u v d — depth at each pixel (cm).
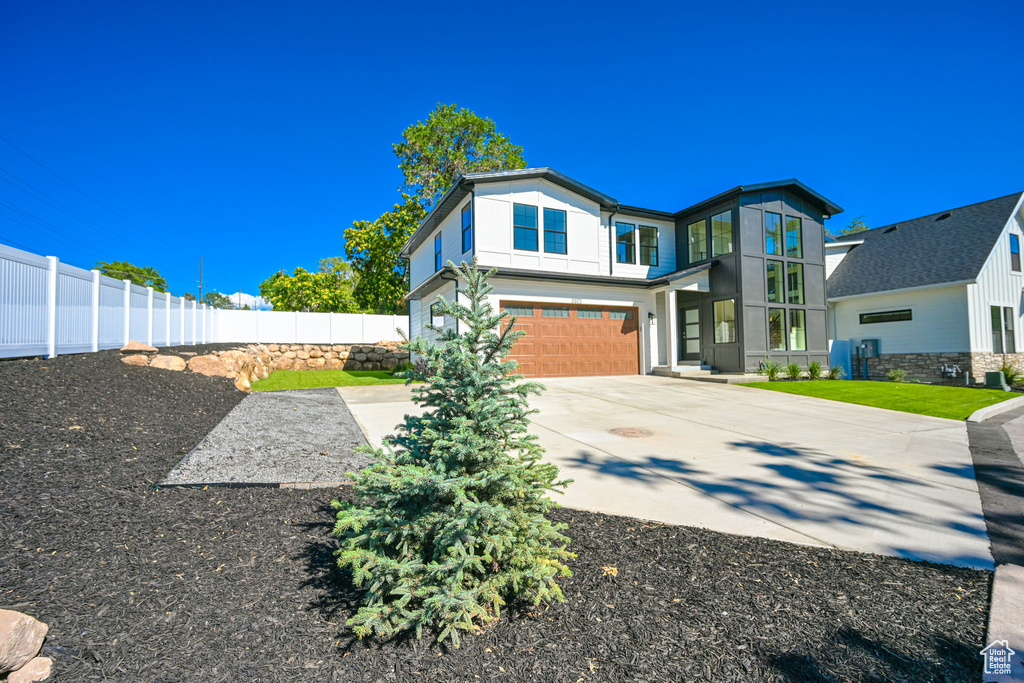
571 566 281
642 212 1662
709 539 324
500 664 198
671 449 603
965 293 1477
